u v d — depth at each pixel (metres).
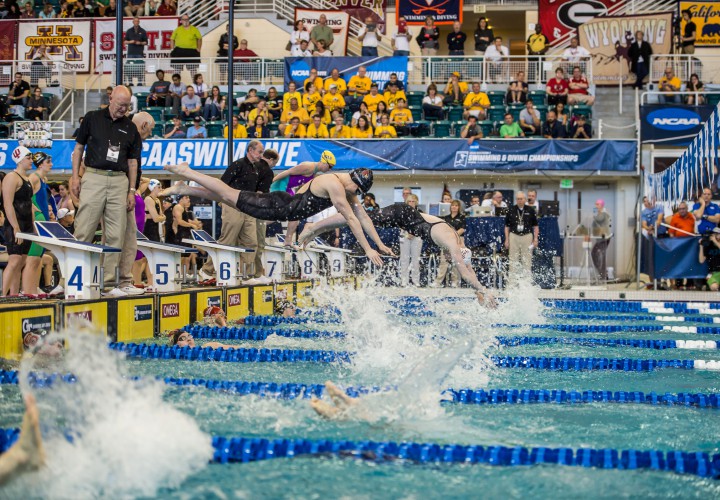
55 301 6.77
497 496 3.34
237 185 10.00
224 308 9.87
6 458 3.12
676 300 13.62
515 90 18.45
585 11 21.22
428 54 20.47
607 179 17.83
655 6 21.00
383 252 7.80
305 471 3.61
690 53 19.72
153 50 21.06
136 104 18.59
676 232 14.23
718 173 13.12
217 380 5.79
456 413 4.98
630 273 17.27
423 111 18.30
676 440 4.43
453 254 9.49
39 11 22.56
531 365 7.06
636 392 5.64
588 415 5.04
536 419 4.88
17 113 18.64
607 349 8.21
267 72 20.23
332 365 6.71
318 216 15.29
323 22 20.50
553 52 21.25
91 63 20.66
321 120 17.91
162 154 17.34
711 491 3.45
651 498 3.35
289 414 4.73
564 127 17.53
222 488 3.34
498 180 17.92
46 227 7.05
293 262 15.02
